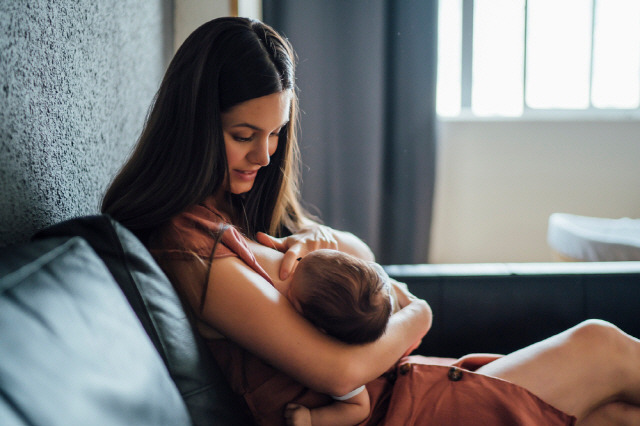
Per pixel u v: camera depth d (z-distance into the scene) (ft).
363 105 8.66
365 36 8.52
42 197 2.94
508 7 9.40
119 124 4.67
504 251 9.80
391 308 3.04
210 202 3.39
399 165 8.96
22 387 1.38
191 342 2.52
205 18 6.91
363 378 2.85
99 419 1.53
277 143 3.59
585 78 9.69
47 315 1.66
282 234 4.17
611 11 9.53
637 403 3.23
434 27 8.61
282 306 2.81
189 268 2.81
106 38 4.25
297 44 8.52
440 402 3.00
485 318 4.40
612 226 7.54
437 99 8.88
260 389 2.98
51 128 3.06
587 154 9.58
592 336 3.18
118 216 2.98
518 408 2.87
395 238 9.14
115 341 1.86
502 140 9.52
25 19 2.70
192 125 3.01
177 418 1.95
